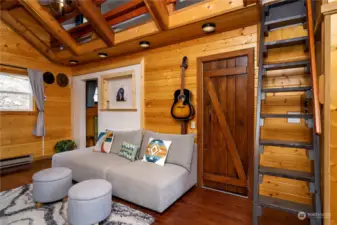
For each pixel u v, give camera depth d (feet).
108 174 8.41
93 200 6.10
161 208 6.97
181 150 9.04
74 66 16.60
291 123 7.59
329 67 5.08
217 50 9.37
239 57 8.86
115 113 13.76
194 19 8.36
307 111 7.16
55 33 11.73
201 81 9.80
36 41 13.99
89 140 18.31
